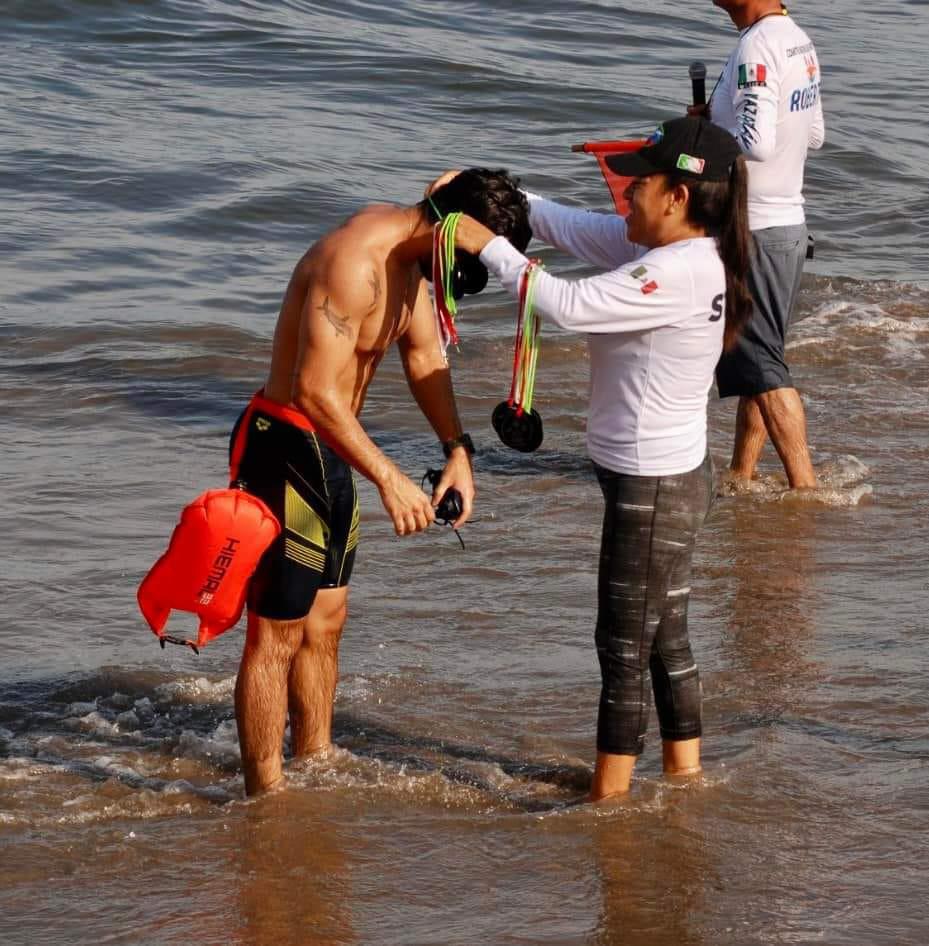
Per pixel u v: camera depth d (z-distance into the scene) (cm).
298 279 1516
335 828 1520
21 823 1523
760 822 1525
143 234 4203
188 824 1526
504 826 1527
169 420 2894
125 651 1966
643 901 1378
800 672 1892
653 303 1434
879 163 5481
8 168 4647
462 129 5600
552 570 2234
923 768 1641
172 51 6353
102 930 1320
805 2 9450
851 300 3881
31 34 6381
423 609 2086
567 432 2908
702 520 1548
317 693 1673
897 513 2483
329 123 5512
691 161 1444
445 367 1639
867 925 1333
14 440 2742
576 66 6756
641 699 1557
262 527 1486
